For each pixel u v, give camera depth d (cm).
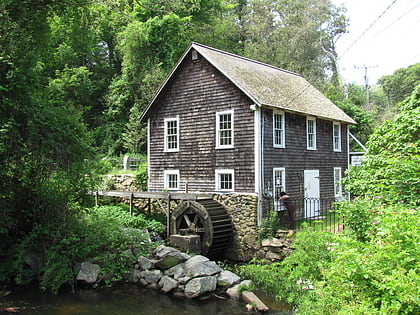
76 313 846
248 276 1119
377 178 834
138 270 1085
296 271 676
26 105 1050
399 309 367
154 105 1812
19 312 846
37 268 1073
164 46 3203
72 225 1130
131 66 3184
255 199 1391
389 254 413
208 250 1356
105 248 1139
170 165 1752
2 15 1086
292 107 1609
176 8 1728
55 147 1052
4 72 1045
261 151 1470
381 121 4119
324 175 1886
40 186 1088
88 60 3722
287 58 3925
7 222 1087
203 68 1648
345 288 439
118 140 3203
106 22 3544
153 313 852
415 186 659
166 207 1636
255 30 3984
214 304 909
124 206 1766
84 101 3428
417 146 782
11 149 1017
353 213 666
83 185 1136
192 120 1680
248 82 1578
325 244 693
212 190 1596
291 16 4147
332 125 1992
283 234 1306
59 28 3266
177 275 1016
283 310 854
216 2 3581
